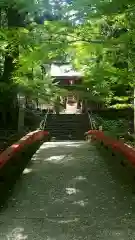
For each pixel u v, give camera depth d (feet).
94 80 26.30
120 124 58.34
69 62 28.58
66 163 33.83
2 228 17.10
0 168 23.61
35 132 48.83
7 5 19.66
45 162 34.58
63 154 40.19
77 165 32.63
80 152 41.83
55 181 26.45
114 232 16.49
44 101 27.91
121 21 24.32
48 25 20.97
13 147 29.91
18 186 25.03
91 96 26.35
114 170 29.60
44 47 20.70
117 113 72.18
